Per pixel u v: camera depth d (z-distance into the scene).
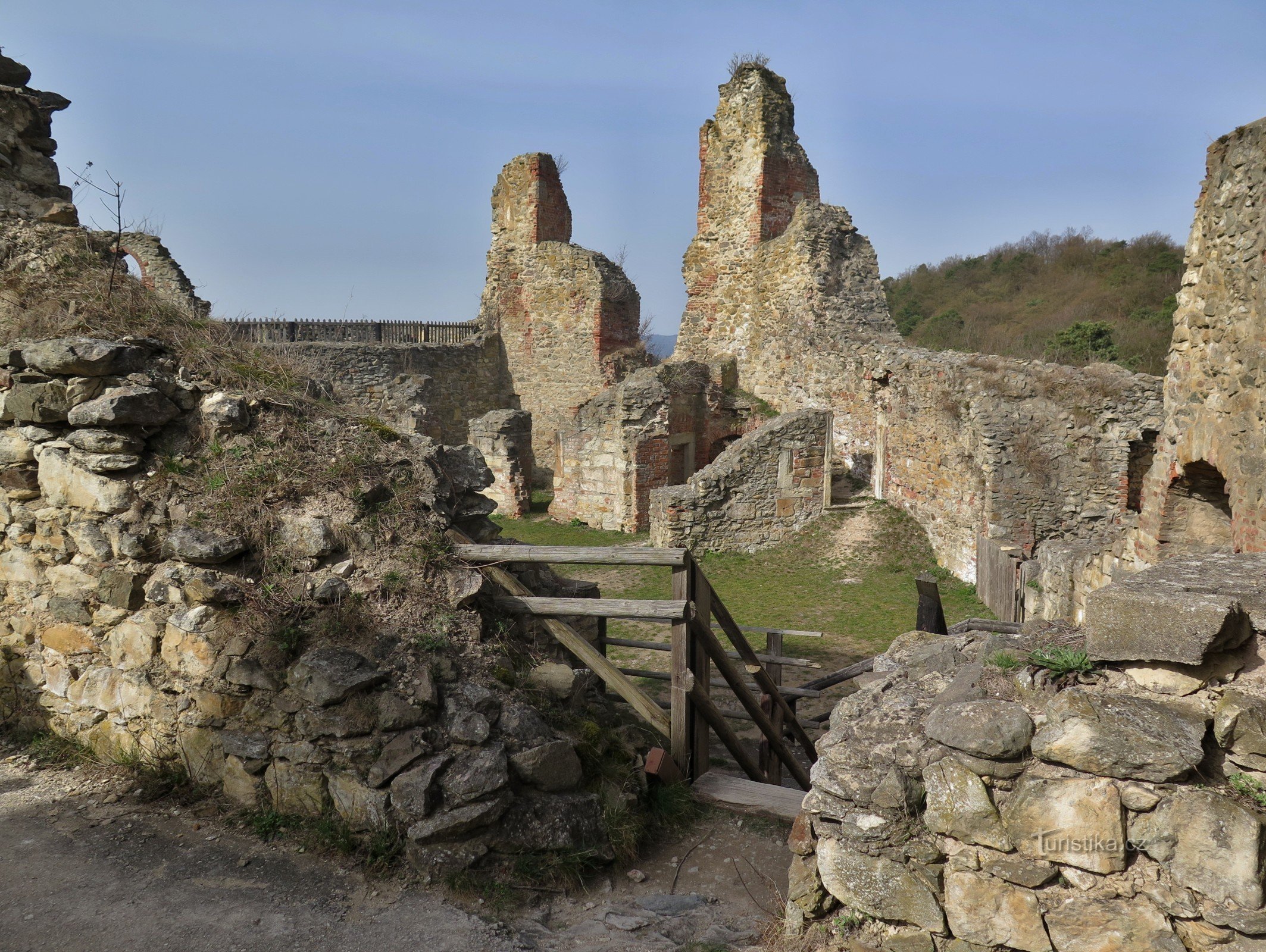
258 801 4.44
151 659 4.85
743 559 15.23
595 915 3.95
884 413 16.61
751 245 21.56
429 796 4.06
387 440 5.72
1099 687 3.11
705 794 5.19
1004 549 11.52
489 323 26.66
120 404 5.00
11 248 6.20
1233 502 6.61
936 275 43.78
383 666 4.48
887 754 3.23
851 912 3.24
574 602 5.28
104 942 3.52
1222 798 2.73
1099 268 36.78
